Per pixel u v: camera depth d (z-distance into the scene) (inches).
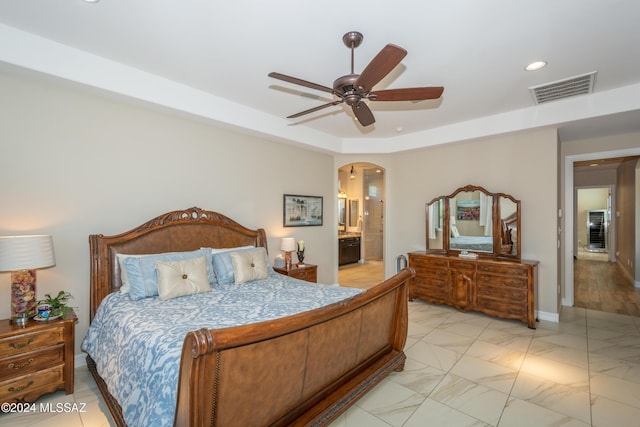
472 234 179.9
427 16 79.8
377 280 257.6
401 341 104.3
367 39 90.4
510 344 128.0
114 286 113.1
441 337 135.6
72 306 108.9
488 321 155.6
